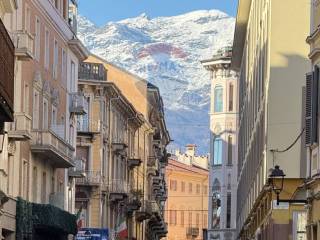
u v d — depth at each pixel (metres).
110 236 78.94
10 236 48.28
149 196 110.88
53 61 57.53
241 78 83.50
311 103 32.25
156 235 126.81
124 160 89.38
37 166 54.16
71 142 63.88
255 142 55.22
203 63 127.25
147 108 106.38
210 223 127.06
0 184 44.94
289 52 44.53
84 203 76.19
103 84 76.75
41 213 51.94
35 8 52.56
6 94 34.41
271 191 42.47
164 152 128.50
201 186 161.50
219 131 126.12
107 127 79.75
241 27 74.06
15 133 46.84
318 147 31.70
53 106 57.50
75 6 66.31
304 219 42.16
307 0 44.69
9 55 35.25
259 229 51.28
